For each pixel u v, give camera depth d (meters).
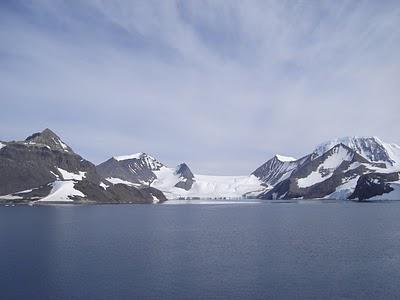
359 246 94.69
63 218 184.12
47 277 64.62
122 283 61.44
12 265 72.94
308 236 114.25
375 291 57.53
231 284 61.03
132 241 104.00
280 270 69.88
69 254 83.94
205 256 82.50
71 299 54.09
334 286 59.91
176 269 70.56
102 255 83.12
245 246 95.81
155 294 56.16
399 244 97.44
